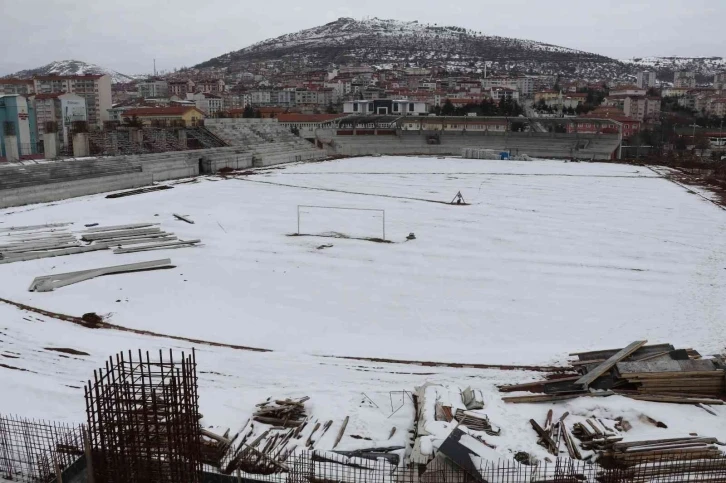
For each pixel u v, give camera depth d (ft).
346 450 52.85
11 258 118.11
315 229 152.76
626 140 438.40
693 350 74.08
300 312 92.58
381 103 501.97
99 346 77.20
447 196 208.23
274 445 53.62
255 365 71.97
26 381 66.23
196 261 120.67
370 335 83.56
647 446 51.90
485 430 54.70
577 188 230.07
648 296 101.30
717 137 436.76
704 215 175.11
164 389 47.21
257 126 350.43
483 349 78.64
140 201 189.98
